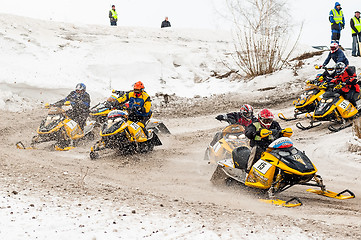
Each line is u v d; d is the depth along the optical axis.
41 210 7.01
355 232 6.45
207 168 11.80
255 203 8.52
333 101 15.20
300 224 6.88
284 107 20.77
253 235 6.16
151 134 13.66
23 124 17.28
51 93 21.48
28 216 6.64
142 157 13.04
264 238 6.05
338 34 26.98
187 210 7.58
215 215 7.32
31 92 21.00
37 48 25.72
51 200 7.73
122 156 13.13
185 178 10.75
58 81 22.42
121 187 9.57
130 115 13.24
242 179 9.45
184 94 25.27
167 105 22.44
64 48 26.98
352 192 9.21
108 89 23.91
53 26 29.89
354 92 15.45
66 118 14.38
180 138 16.17
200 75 27.84
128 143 12.78
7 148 13.60
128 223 6.55
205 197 9.01
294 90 23.11
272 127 9.48
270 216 7.43
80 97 15.29
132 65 26.50
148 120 13.73
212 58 29.50
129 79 25.77
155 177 10.79
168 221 6.73
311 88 16.23
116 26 32.75
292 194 9.30
